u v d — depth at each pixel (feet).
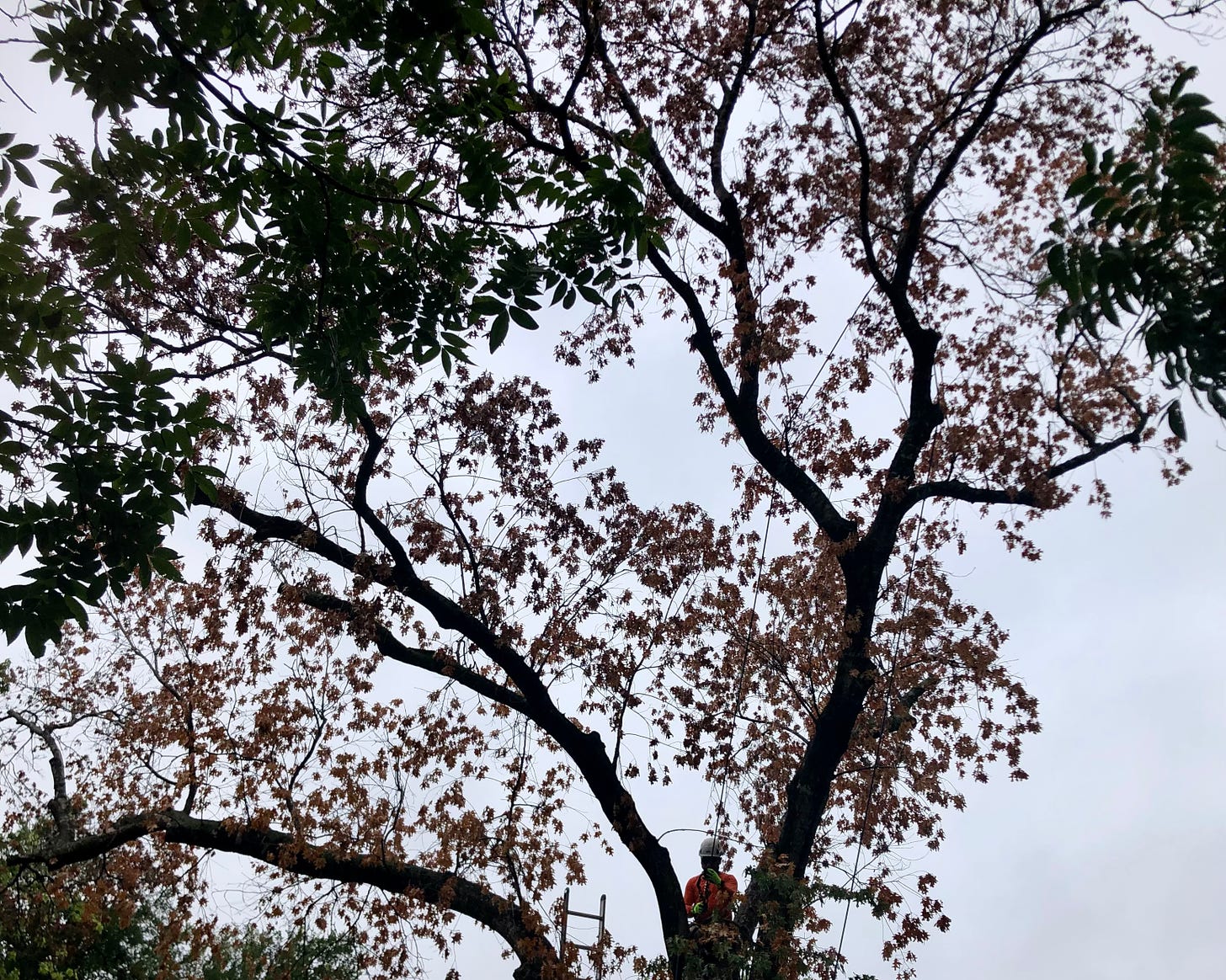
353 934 38.60
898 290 37.50
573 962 34.32
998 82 36.22
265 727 40.60
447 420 41.81
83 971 50.06
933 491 37.29
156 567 18.52
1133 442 37.78
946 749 38.78
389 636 37.86
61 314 18.20
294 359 20.24
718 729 36.40
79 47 16.10
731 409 38.24
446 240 20.63
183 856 41.32
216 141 17.52
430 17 16.88
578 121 32.81
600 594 39.81
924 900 32.19
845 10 34.68
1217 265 13.98
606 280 21.67
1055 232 15.05
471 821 37.35
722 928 30.45
